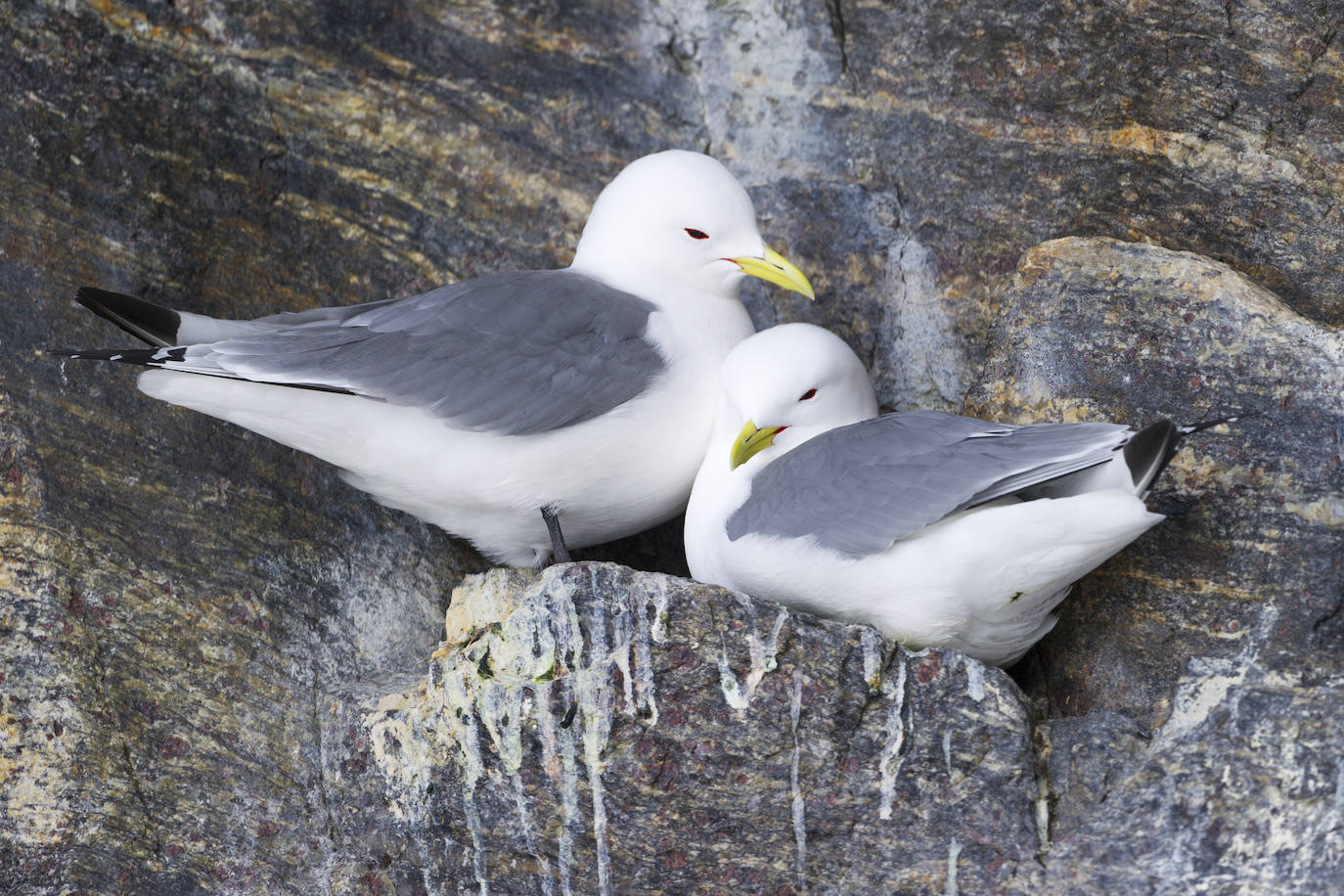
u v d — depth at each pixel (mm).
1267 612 6633
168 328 7633
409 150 9289
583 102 9617
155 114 8711
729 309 8281
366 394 7277
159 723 7527
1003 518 6418
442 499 7762
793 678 6461
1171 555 6961
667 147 9594
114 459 7926
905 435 6949
